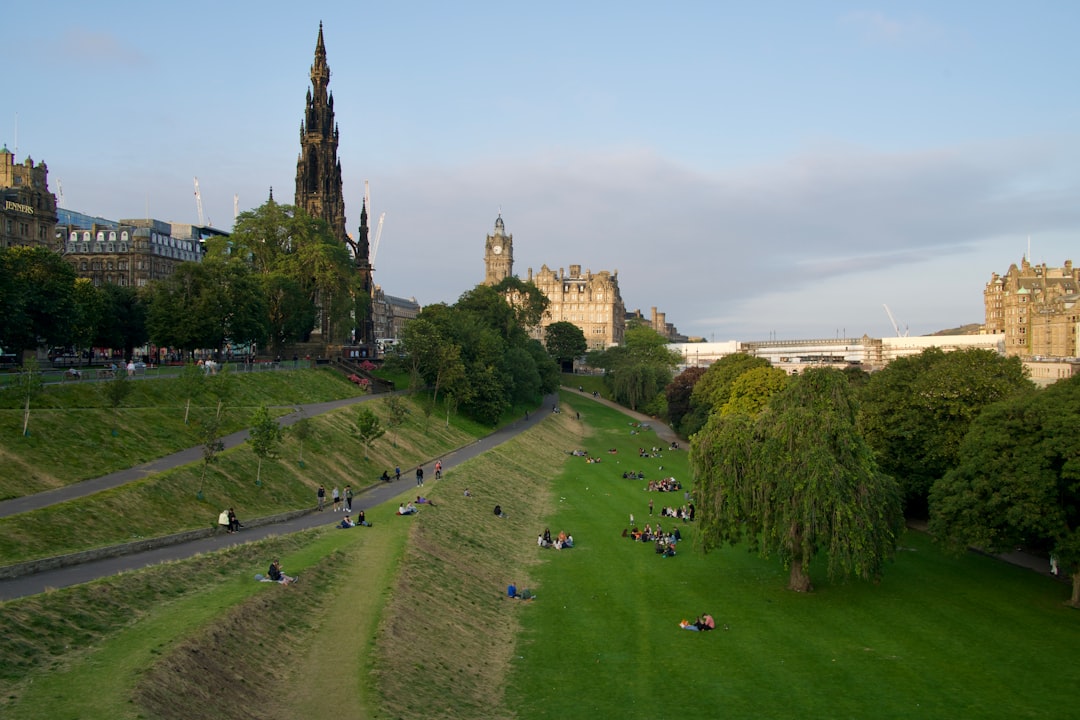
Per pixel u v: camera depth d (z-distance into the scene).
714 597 62.31
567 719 41.84
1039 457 61.38
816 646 52.72
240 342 130.12
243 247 153.25
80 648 37.12
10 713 30.59
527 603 59.97
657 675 47.62
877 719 42.75
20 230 179.38
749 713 43.06
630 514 91.50
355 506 78.12
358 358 172.12
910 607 60.75
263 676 39.28
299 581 50.59
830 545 59.03
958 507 65.12
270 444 73.81
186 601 44.41
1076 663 50.47
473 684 44.78
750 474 63.72
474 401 148.62
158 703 32.78
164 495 62.59
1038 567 72.69
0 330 95.38
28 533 49.09
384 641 44.44
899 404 89.81
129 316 147.12
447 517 76.12
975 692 46.19
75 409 74.25
